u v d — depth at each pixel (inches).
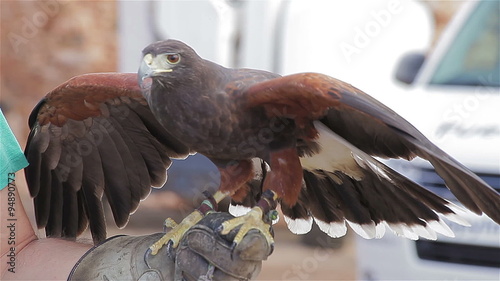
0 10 818.8
